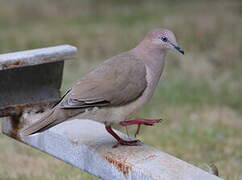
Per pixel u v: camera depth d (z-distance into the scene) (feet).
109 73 26.12
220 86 58.70
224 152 42.24
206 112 51.37
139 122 26.66
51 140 28.89
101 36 77.36
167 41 27.53
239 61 68.18
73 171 37.91
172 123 48.75
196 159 40.93
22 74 31.42
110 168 25.53
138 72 26.53
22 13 90.84
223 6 89.15
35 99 32.09
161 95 55.31
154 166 24.27
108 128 26.86
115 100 25.89
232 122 49.19
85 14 91.66
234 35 75.66
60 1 96.37
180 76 61.93
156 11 91.04
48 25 85.61
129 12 91.81
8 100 31.27
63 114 25.20
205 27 78.13
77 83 26.18
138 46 27.68
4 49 73.05
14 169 39.11
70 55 31.89
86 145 26.84
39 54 31.04
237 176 37.45
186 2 95.45
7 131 32.35
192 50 71.41
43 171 38.52
